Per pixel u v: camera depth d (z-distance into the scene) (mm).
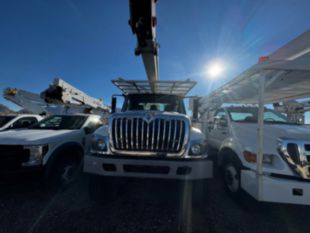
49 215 2387
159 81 3615
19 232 2047
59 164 3193
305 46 2473
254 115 3920
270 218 2393
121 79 3637
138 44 2848
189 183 2541
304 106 5527
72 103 6164
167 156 2377
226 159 3195
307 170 2146
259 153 2285
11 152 2803
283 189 2117
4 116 6004
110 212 2477
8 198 2859
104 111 9125
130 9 2439
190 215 2420
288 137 2363
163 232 2078
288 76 2502
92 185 2637
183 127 2436
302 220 2352
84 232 2055
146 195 3004
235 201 2820
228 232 2094
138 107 4004
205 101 5062
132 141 2434
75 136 3648
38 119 6227
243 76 2617
